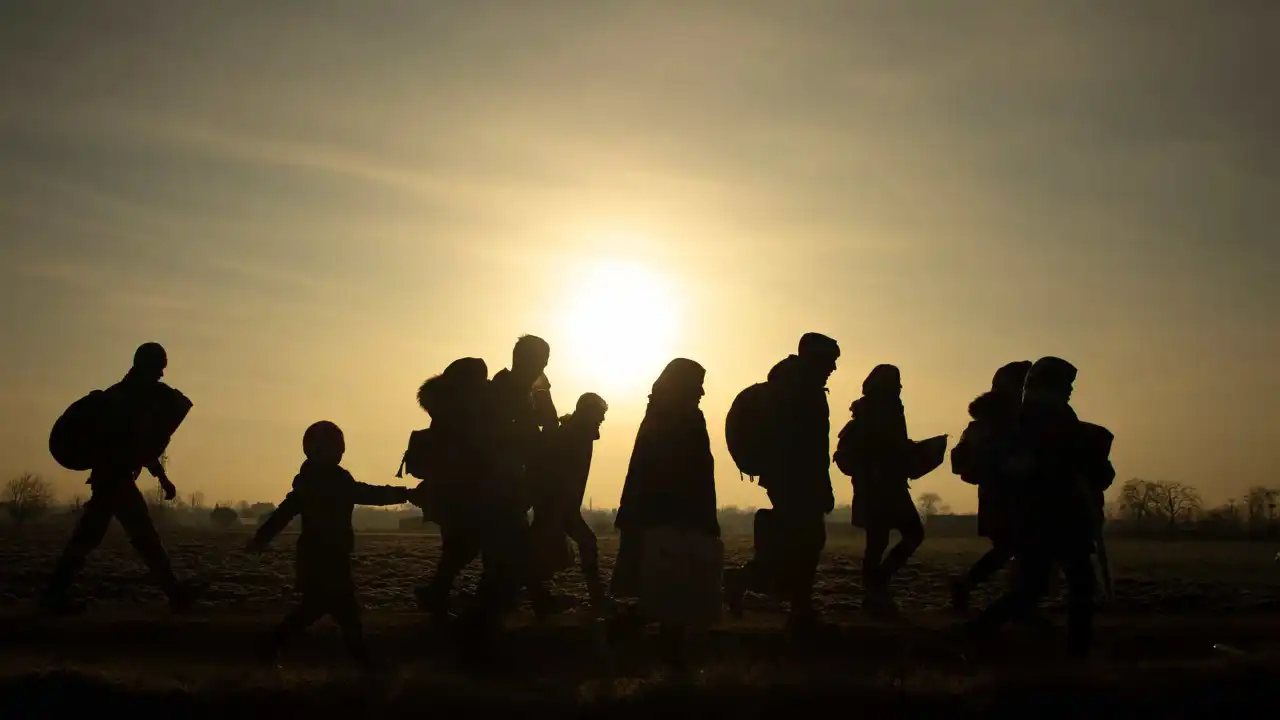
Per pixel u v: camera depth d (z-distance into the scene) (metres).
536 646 11.09
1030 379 11.43
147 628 11.29
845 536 46.69
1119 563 24.34
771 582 11.77
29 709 9.03
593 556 12.72
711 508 10.90
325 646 11.34
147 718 9.08
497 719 9.33
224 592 14.46
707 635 11.37
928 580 17.72
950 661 11.02
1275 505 51.78
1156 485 55.12
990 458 11.64
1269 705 9.48
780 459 11.69
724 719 9.37
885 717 9.44
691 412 11.02
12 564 17.45
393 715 9.33
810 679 9.85
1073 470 11.01
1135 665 10.30
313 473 10.84
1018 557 11.23
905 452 12.64
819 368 11.88
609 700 9.52
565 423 12.50
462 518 11.11
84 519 12.05
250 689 9.45
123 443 12.05
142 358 12.31
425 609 11.45
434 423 11.34
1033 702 9.55
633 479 10.99
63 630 11.23
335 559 10.75
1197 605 14.62
